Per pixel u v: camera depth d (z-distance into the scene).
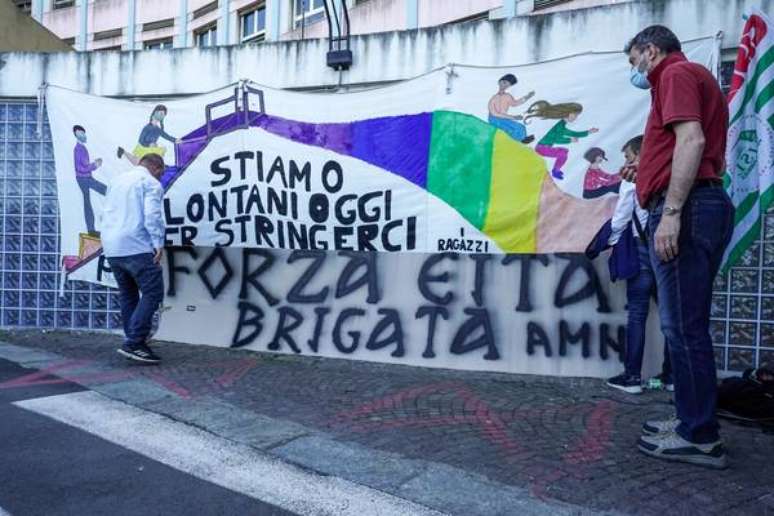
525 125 5.58
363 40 6.71
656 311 5.30
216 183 6.42
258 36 19.23
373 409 4.64
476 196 5.70
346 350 6.07
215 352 6.33
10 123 7.43
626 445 3.90
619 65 5.35
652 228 3.60
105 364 5.88
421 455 3.76
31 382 5.29
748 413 4.30
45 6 25.45
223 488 3.34
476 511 3.06
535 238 5.55
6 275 7.41
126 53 7.34
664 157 3.50
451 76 5.76
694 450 3.56
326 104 6.11
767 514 3.01
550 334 5.56
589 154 5.41
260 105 6.29
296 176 6.18
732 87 4.98
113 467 3.61
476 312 5.71
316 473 3.53
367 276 6.02
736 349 5.42
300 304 6.22
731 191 4.95
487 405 4.74
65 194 6.80
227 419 4.39
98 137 6.73
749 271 5.38
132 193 5.69
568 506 3.09
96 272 6.77
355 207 6.03
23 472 3.53
